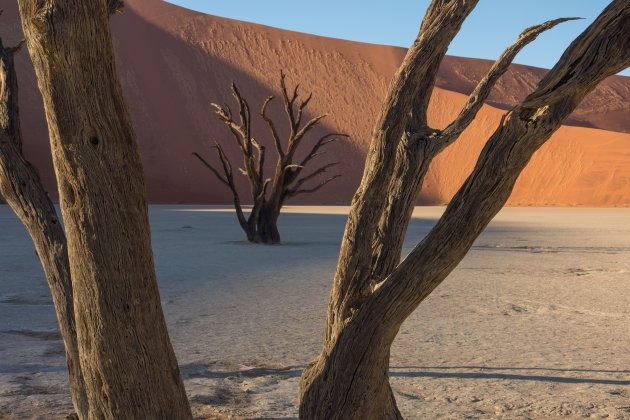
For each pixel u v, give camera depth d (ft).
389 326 10.66
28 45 8.80
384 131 10.82
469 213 9.77
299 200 307.58
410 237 83.97
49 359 23.32
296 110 355.77
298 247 72.43
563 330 29.58
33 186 11.65
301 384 11.93
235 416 17.31
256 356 24.08
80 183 9.02
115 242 9.18
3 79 12.13
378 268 11.51
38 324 29.91
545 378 21.27
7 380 20.39
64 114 8.83
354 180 331.36
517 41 11.09
